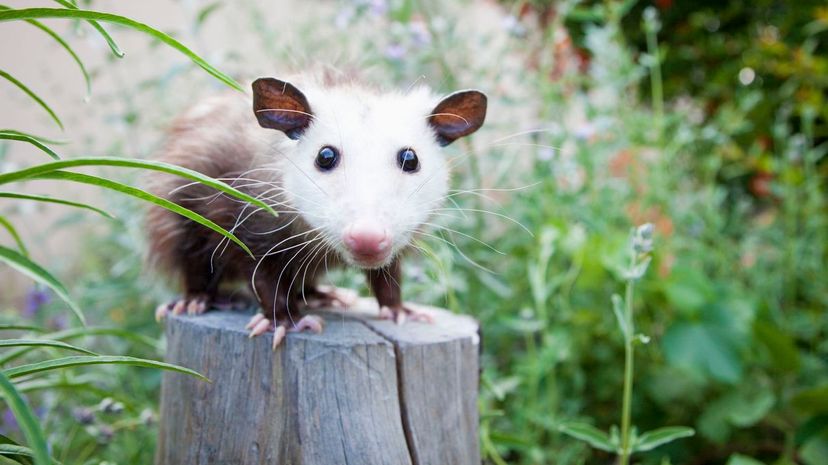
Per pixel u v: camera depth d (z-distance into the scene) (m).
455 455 0.43
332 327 0.44
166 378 0.45
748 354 0.65
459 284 0.61
